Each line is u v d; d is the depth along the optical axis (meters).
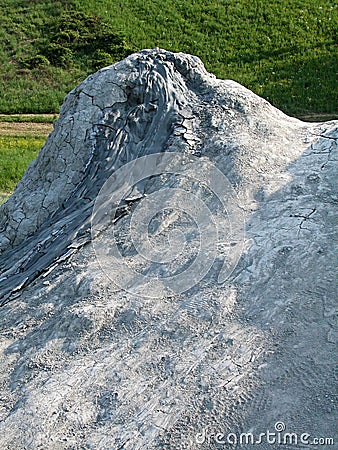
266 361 5.07
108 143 7.42
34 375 5.53
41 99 22.06
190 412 4.84
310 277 5.65
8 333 6.02
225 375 5.04
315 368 4.96
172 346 5.38
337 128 7.38
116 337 5.63
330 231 6.04
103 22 26.77
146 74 7.75
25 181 7.82
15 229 7.39
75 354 5.62
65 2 28.22
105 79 7.76
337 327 5.23
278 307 5.45
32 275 6.52
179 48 25.11
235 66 23.56
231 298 5.59
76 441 4.88
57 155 7.60
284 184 6.63
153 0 28.61
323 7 27.33
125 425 4.89
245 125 7.36
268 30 25.86
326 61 22.91
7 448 4.96
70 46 25.34
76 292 6.13
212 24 26.58
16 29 26.48
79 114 7.64
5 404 5.35
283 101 20.22
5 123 20.41
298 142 7.30
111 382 5.23
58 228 6.91
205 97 7.73
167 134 7.34
